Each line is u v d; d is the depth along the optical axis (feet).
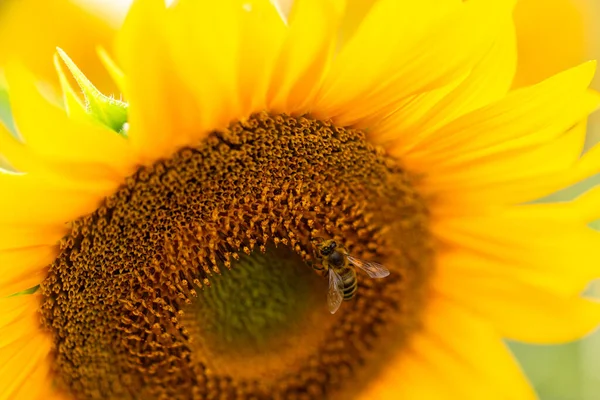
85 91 1.03
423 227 1.15
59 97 1.24
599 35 1.32
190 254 1.09
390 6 1.02
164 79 1.00
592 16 1.32
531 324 1.13
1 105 1.14
